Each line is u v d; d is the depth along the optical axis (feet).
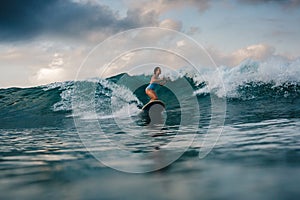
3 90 48.47
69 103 41.47
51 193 9.78
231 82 41.50
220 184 10.09
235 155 14.01
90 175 11.68
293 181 10.14
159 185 10.19
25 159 14.92
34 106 41.73
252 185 9.89
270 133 19.17
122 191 9.72
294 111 29.40
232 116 27.66
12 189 10.29
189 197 9.03
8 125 32.32
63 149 17.24
